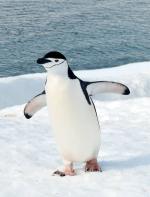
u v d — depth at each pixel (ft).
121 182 19.12
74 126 19.38
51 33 145.48
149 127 29.66
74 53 119.96
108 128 29.55
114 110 36.40
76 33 145.38
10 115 37.47
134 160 22.02
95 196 17.79
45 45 129.29
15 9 192.65
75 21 165.99
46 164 22.08
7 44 129.80
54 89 18.94
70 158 20.43
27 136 27.61
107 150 23.95
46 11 188.44
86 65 107.55
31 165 21.90
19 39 136.46
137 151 23.58
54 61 18.54
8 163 22.20
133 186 18.61
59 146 20.31
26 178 20.15
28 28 153.38
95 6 202.90
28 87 59.57
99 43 130.52
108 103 39.32
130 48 124.16
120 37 138.10
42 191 18.58
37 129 29.78
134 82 61.52
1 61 110.83
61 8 197.06
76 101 19.03
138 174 19.99
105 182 19.21
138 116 33.86
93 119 19.72
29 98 58.08
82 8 197.06
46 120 33.37
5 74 99.66
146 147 24.34
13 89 58.34
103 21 165.37
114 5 205.46
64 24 160.15
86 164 20.89
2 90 57.52
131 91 59.47
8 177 20.35
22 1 214.90
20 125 31.27
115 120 32.91
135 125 30.45
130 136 26.99
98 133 20.17
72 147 19.90
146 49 122.83
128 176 19.79
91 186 18.85
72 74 19.20
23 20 167.63
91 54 118.21
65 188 18.79
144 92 59.57
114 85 19.90
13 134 28.17
